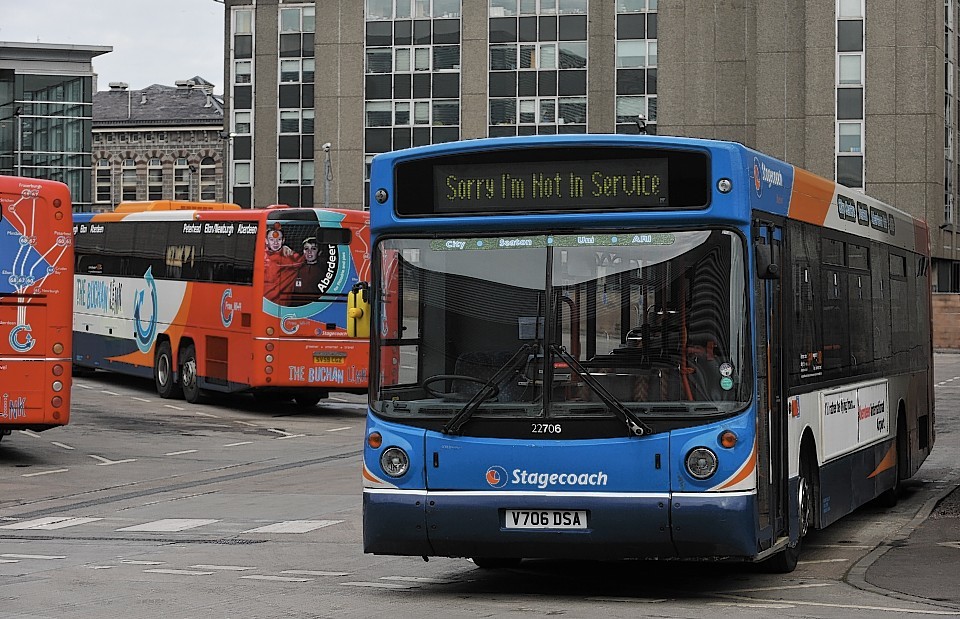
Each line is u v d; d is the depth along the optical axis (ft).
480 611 35.19
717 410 35.60
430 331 37.47
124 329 123.24
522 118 258.16
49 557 47.73
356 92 264.72
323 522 57.16
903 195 235.81
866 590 38.65
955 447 89.66
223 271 109.29
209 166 346.74
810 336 43.21
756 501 35.81
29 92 294.05
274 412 111.65
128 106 357.41
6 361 73.97
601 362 36.19
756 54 246.27
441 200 37.93
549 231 37.06
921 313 64.64
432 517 36.63
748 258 36.29
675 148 36.60
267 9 270.67
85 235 129.59
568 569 43.45
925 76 234.99
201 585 40.55
